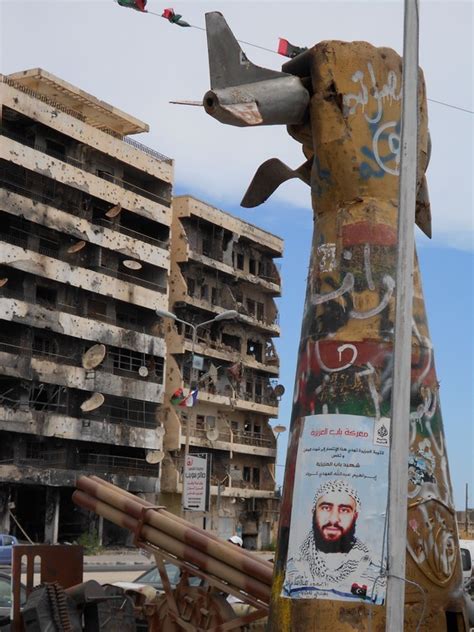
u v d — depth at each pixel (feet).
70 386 165.58
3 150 156.04
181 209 200.54
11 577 39.34
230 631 33.99
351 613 26.40
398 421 24.58
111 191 176.86
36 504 168.45
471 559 90.22
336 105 29.84
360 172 29.53
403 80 26.25
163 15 31.50
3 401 158.30
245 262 219.41
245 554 34.50
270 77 29.96
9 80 160.04
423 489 27.66
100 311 179.11
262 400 219.20
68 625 33.27
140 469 179.42
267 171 33.22
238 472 210.18
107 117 183.62
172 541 35.86
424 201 31.76
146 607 36.78
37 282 165.99
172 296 196.85
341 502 27.14
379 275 28.76
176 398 112.57
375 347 28.14
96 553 161.07
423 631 26.68
